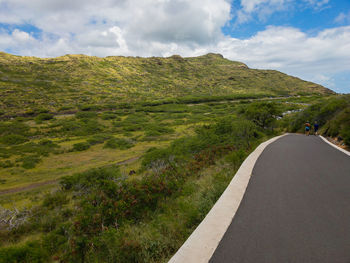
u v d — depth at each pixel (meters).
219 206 3.34
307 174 5.19
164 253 2.96
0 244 6.67
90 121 77.38
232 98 154.25
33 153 42.94
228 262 2.02
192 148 17.70
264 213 3.08
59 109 97.75
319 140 13.52
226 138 17.39
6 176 30.25
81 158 40.59
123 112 100.31
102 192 5.81
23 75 151.25
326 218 2.86
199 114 96.19
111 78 187.88
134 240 3.35
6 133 60.41
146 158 19.84
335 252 2.11
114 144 49.69
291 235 2.46
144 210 5.03
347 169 5.53
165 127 69.56
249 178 4.98
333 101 26.34
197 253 2.18
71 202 11.17
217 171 7.38
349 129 12.22
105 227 4.16
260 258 2.06
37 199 15.13
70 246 3.71
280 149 9.69
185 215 3.94
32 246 4.00
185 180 7.21
